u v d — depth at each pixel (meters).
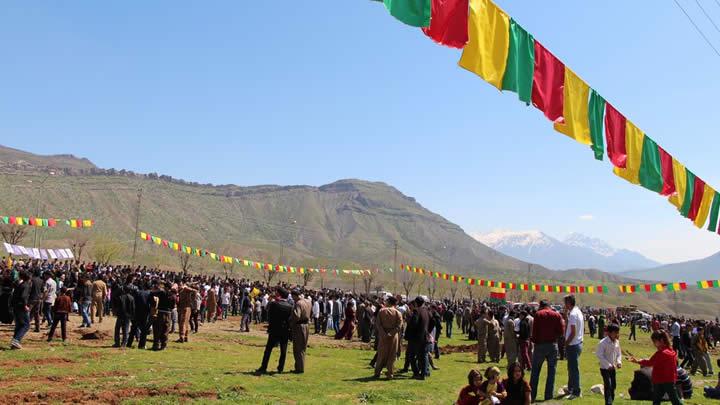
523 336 18.12
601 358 11.48
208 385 11.91
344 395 11.89
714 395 14.23
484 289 128.38
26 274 15.81
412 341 15.05
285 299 14.86
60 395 10.23
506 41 7.97
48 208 190.12
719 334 37.66
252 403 10.47
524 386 9.36
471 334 34.09
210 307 32.22
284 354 14.57
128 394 10.66
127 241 165.75
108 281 30.50
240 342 22.19
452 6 7.17
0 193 183.62
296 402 10.78
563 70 9.20
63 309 17.42
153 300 17.20
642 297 199.88
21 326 15.50
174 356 16.16
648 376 12.69
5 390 10.48
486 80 7.68
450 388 13.46
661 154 12.59
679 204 13.50
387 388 12.90
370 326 27.09
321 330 32.34
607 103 10.46
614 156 10.84
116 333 17.23
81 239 118.38
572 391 12.27
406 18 6.68
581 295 178.25
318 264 159.75
